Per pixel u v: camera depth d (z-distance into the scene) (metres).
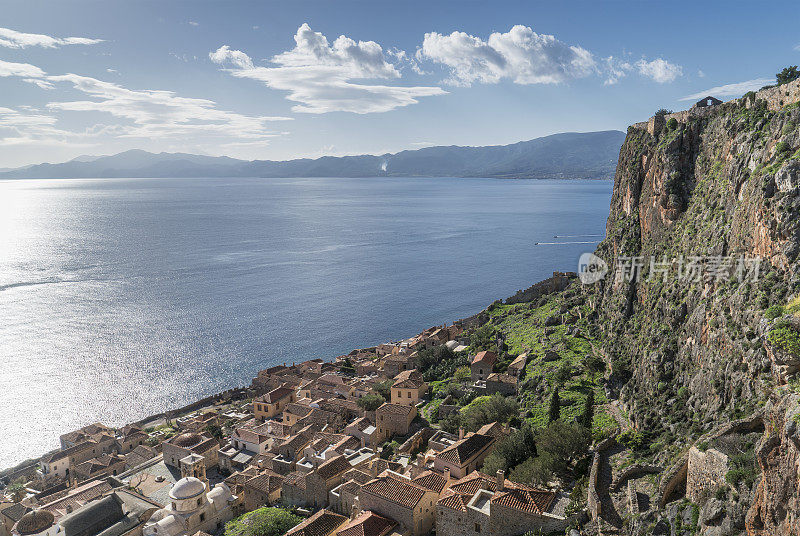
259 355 172.88
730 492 40.31
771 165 59.94
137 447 111.56
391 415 102.06
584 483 59.22
